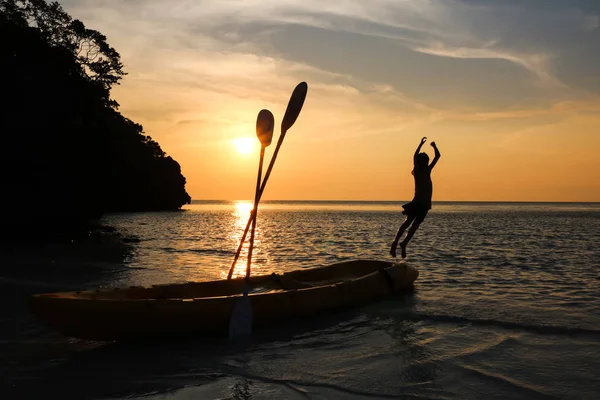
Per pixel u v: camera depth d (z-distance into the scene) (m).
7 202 25.28
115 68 36.44
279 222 55.59
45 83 26.02
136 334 6.32
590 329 6.97
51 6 32.88
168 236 29.92
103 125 32.38
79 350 6.14
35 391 4.80
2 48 25.44
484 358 5.79
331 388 4.86
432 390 4.80
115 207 81.25
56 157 26.88
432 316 7.87
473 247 22.56
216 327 6.75
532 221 57.19
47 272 12.38
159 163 94.12
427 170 7.86
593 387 4.85
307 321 7.64
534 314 8.00
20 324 7.26
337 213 99.88
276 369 5.45
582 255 18.62
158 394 4.73
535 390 4.79
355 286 8.58
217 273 12.95
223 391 4.79
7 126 24.08
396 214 91.44
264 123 7.54
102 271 12.77
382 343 6.47
